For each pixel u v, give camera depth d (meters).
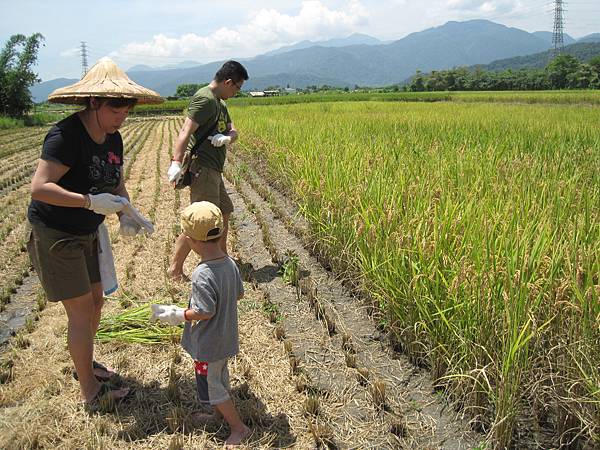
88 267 3.70
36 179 3.10
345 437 3.26
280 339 4.51
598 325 2.96
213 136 5.51
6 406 3.55
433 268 3.93
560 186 5.38
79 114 3.31
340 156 8.42
